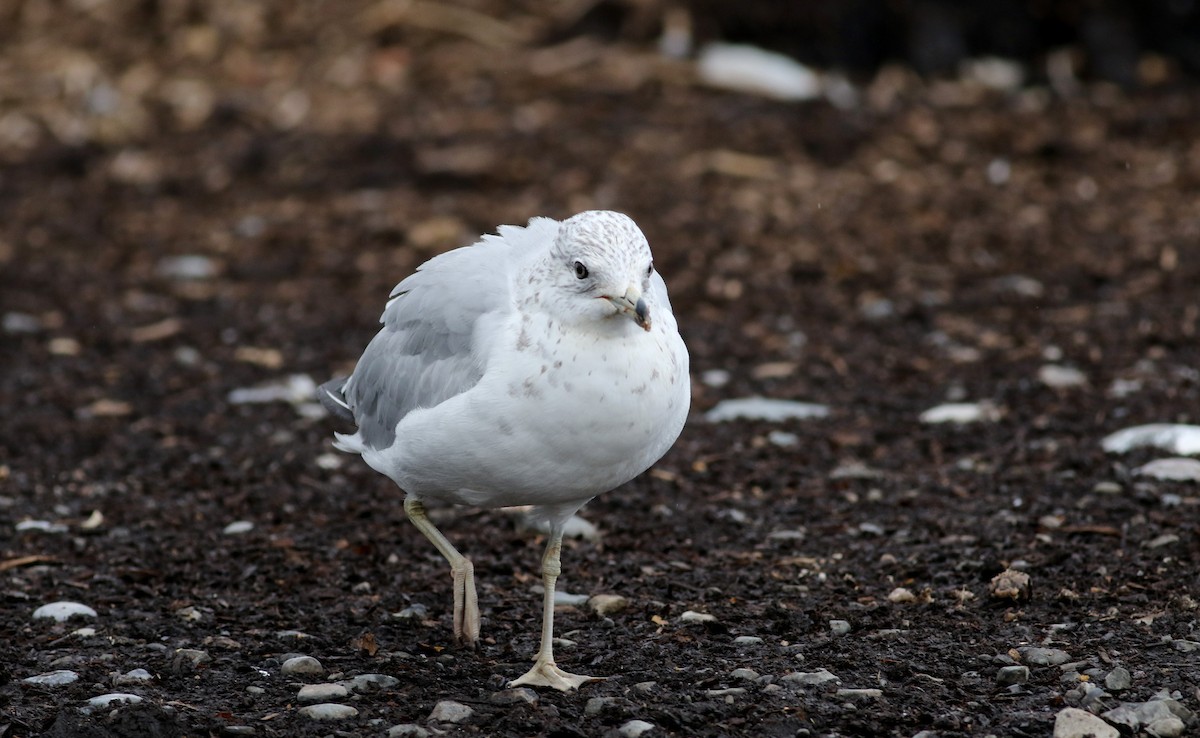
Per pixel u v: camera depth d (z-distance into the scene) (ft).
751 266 55.93
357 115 71.87
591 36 77.36
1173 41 77.10
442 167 65.46
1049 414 40.45
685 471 37.52
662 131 68.44
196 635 26.96
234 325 52.24
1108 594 27.78
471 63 75.66
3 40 82.17
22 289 55.93
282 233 61.16
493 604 28.84
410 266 57.47
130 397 45.11
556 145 67.26
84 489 36.86
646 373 23.04
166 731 22.09
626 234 23.08
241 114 73.26
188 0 82.33
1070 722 21.80
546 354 22.97
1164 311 48.98
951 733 22.06
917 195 62.54
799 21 76.54
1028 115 70.79
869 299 52.60
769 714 22.76
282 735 22.27
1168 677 23.81
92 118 73.92
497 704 23.43
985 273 54.54
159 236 61.62
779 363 46.73
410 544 32.65
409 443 24.77
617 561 31.37
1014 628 26.48
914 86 74.74
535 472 23.65
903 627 26.81
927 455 38.11
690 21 76.74
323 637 26.96
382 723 22.82
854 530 32.76
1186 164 64.64
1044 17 77.20
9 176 68.28
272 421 42.70
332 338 50.60
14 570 30.76
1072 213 60.13
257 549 32.01
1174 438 36.70
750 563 30.89
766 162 65.67
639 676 24.76
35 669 25.22
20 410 43.68
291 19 80.48
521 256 25.31
